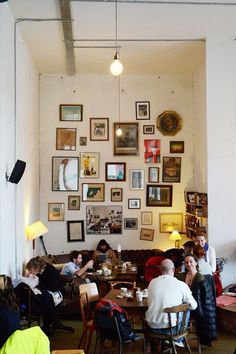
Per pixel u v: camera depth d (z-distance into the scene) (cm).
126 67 959
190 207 946
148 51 853
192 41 801
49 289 645
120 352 450
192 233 928
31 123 862
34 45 813
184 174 1006
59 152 1003
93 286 574
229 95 771
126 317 461
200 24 724
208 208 761
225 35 773
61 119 1005
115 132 1008
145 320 475
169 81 1011
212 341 564
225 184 762
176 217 1002
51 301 610
